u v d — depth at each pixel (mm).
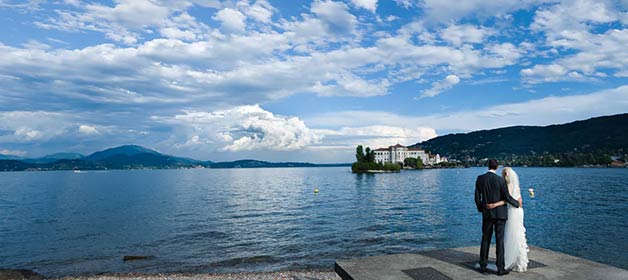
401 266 9148
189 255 21875
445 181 120625
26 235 29234
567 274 8328
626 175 140375
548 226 30859
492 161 8711
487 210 8414
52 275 18438
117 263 20375
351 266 9180
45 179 171875
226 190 85625
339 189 86562
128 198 63625
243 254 21938
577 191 68750
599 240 25125
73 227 32625
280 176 198500
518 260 8523
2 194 76250
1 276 18281
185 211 43812
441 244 24516
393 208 46344
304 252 22312
